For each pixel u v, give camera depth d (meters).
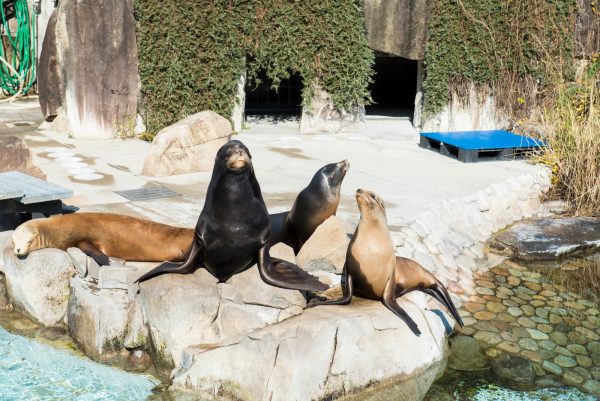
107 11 12.16
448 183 9.80
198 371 5.04
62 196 6.73
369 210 5.22
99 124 12.55
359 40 13.72
